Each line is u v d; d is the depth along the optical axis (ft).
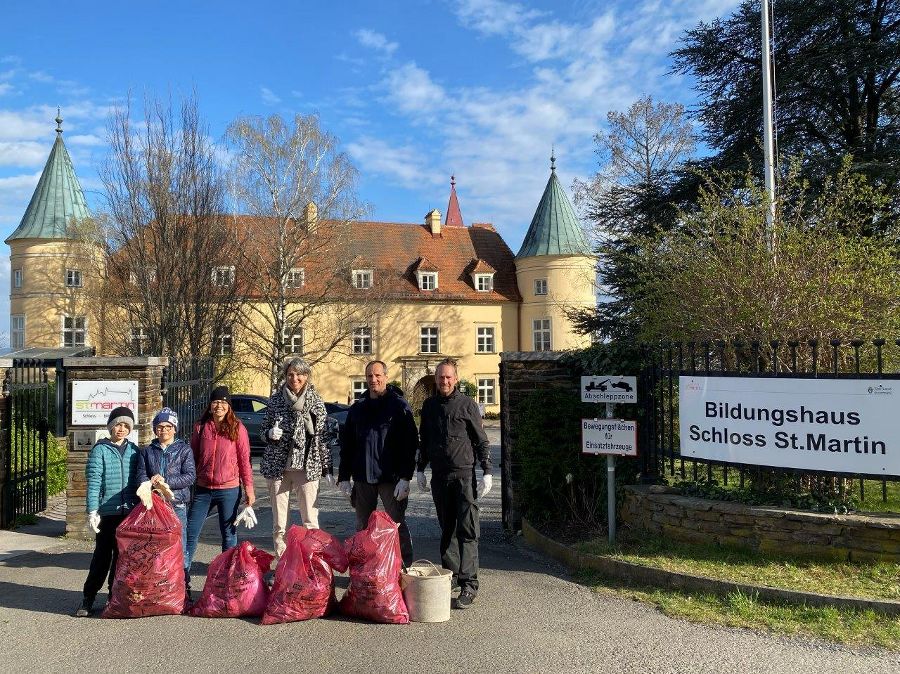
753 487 21.04
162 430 18.39
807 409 19.48
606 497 25.72
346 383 127.85
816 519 18.66
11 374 30.12
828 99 64.80
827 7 60.75
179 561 17.58
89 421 27.81
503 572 21.52
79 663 14.26
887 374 18.35
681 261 26.43
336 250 107.55
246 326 99.30
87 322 123.44
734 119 65.46
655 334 26.53
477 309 136.56
